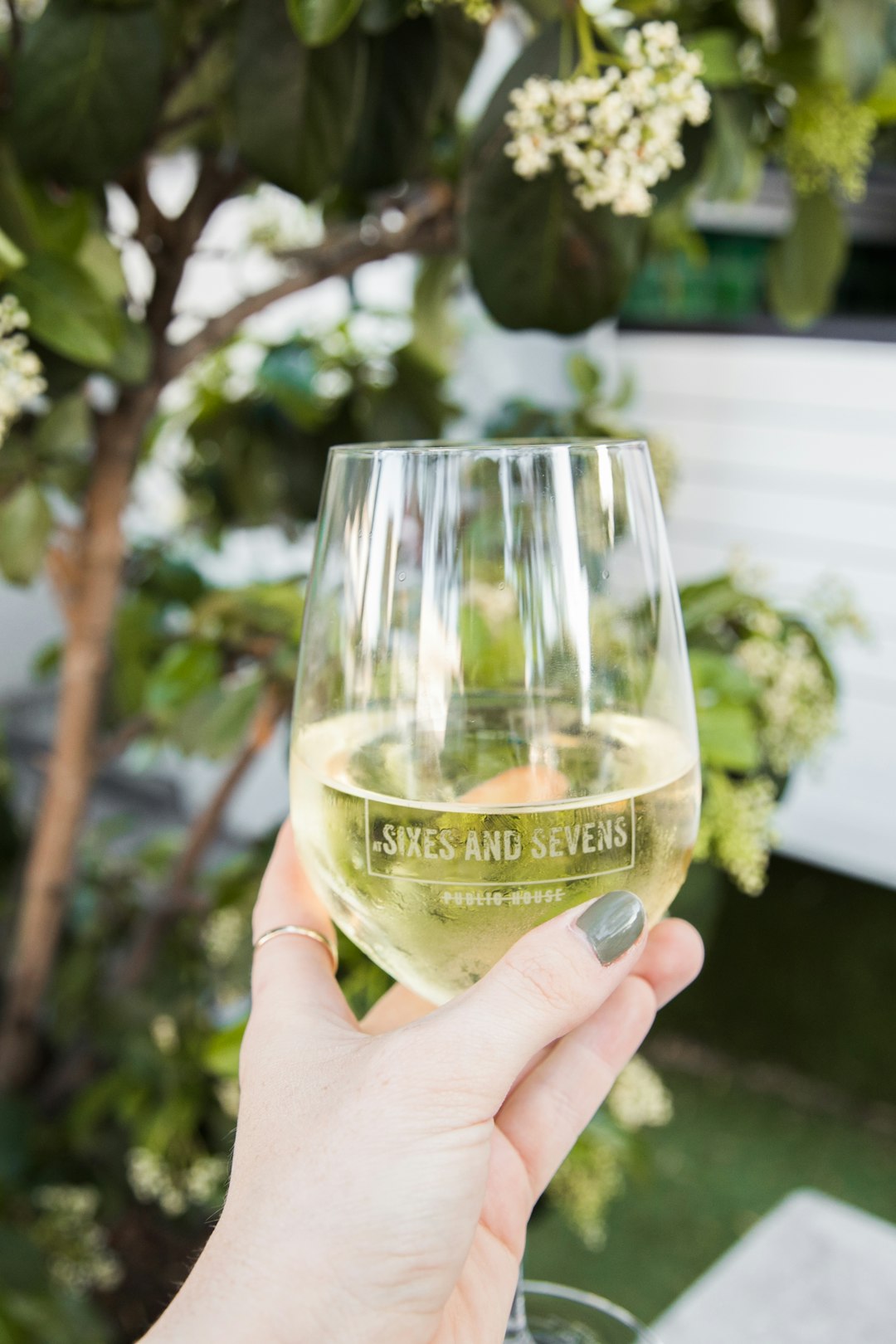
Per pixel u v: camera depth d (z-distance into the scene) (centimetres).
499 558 41
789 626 90
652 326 243
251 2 70
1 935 130
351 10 61
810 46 80
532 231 70
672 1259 169
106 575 96
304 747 46
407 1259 44
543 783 42
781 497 234
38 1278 104
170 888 121
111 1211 126
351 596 44
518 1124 58
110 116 70
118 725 135
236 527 129
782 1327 84
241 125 72
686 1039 220
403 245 91
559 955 42
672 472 115
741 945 212
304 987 53
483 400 218
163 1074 118
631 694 43
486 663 41
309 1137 45
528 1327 69
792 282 96
